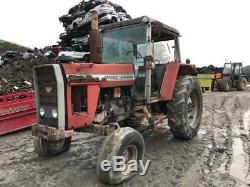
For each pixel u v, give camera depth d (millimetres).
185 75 5504
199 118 5574
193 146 4852
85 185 3408
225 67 18516
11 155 4512
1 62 13609
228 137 5422
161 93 4652
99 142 5098
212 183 3418
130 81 4484
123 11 12359
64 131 3492
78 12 12625
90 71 3814
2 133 5750
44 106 3732
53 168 3930
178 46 5469
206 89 16781
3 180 3584
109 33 4898
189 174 3684
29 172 3809
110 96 4246
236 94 14484
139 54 4570
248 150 4629
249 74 27297
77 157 4348
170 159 4227
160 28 4633
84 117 3715
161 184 3408
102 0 11773
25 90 8320
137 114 4578
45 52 13992
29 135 5840
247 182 3445
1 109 5703
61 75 3500
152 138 5348
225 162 4098
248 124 6590
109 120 4230
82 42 11727
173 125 4902
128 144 3473
